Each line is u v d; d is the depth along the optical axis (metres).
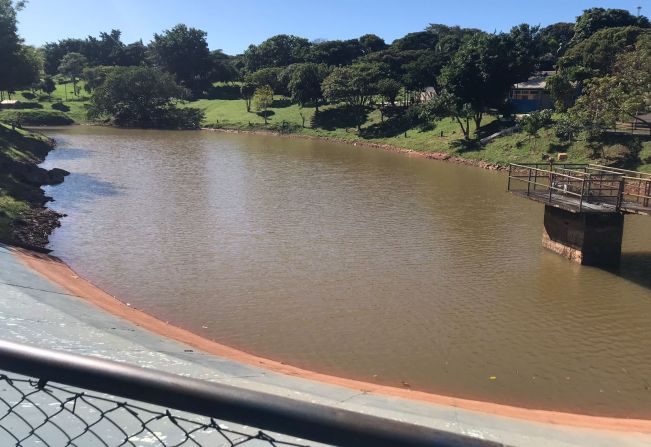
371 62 105.75
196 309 16.00
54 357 2.08
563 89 56.38
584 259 20.45
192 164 49.66
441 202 33.53
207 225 26.19
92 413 5.78
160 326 14.43
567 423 9.91
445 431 1.76
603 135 47.91
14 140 49.06
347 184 40.09
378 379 12.12
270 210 30.00
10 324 11.43
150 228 25.36
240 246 22.66
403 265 20.52
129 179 39.94
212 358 11.67
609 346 13.91
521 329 14.87
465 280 18.88
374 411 8.84
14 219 23.89
